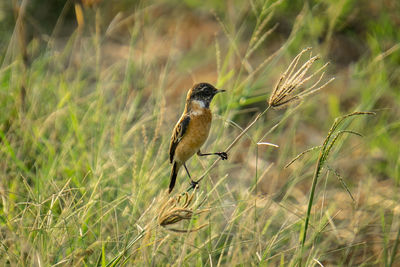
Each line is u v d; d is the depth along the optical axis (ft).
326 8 55.83
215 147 34.86
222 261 31.35
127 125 42.60
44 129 38.68
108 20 67.62
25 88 41.27
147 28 60.34
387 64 50.93
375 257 31.42
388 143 42.68
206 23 64.90
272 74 51.39
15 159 35.81
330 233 33.65
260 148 44.32
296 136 46.91
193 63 56.49
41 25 66.74
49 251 28.04
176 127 29.99
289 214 34.22
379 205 34.99
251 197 31.71
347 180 39.19
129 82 45.34
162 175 35.40
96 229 31.65
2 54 52.95
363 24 56.85
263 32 58.34
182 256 26.35
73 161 36.55
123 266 27.25
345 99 50.42
